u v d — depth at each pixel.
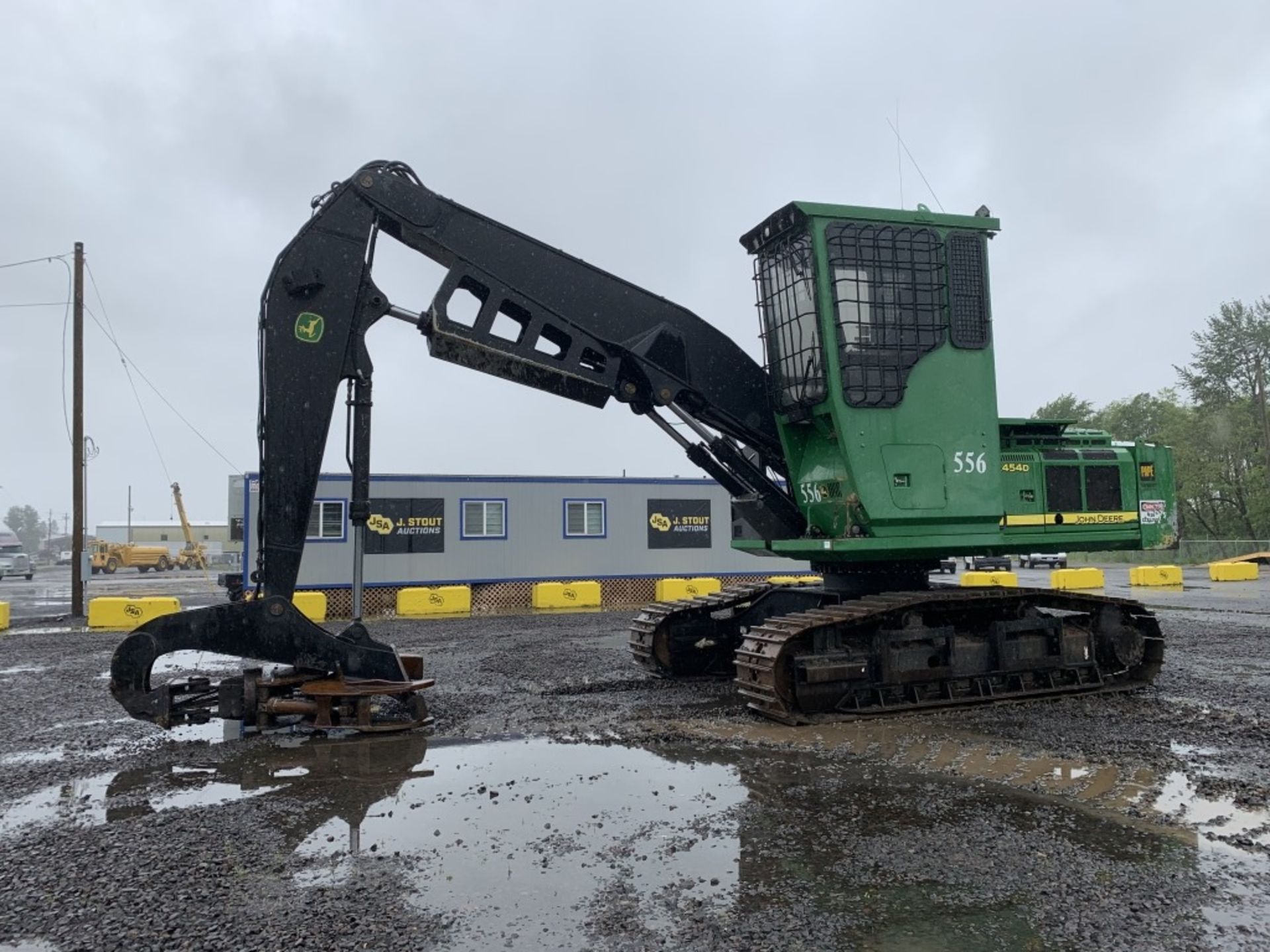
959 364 7.75
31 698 9.11
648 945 3.36
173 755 6.54
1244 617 15.96
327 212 7.11
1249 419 48.56
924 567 8.55
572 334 7.68
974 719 7.42
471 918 3.61
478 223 7.48
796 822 4.79
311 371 7.02
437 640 13.81
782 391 8.06
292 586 7.04
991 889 3.85
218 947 3.40
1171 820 4.79
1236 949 3.28
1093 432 9.43
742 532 8.83
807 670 7.31
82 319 20.77
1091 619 8.70
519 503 20.30
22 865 4.32
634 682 9.55
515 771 5.95
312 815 5.04
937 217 7.78
